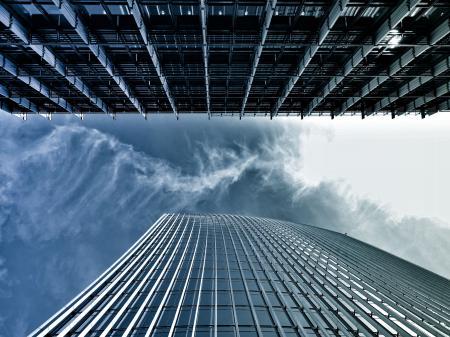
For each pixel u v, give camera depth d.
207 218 70.19
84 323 20.50
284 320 22.28
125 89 33.66
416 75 30.25
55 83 34.44
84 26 23.88
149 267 34.41
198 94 38.22
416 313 23.62
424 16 24.64
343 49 28.58
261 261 37.41
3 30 24.09
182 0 22.42
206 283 29.61
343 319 21.98
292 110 43.12
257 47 26.94
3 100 39.25
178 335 19.95
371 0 21.75
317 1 22.59
